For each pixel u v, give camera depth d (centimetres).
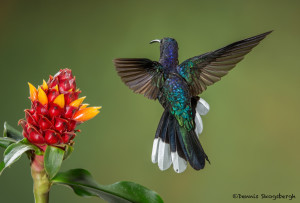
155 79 345
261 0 765
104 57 742
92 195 282
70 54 735
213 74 360
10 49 714
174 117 349
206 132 744
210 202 719
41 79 720
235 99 752
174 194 719
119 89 737
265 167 737
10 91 702
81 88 730
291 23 761
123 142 725
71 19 740
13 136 288
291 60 758
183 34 758
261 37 331
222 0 767
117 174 714
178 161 328
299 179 731
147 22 757
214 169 732
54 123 258
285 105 749
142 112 733
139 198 283
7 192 643
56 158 253
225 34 757
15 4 726
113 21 752
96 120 720
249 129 744
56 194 662
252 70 761
